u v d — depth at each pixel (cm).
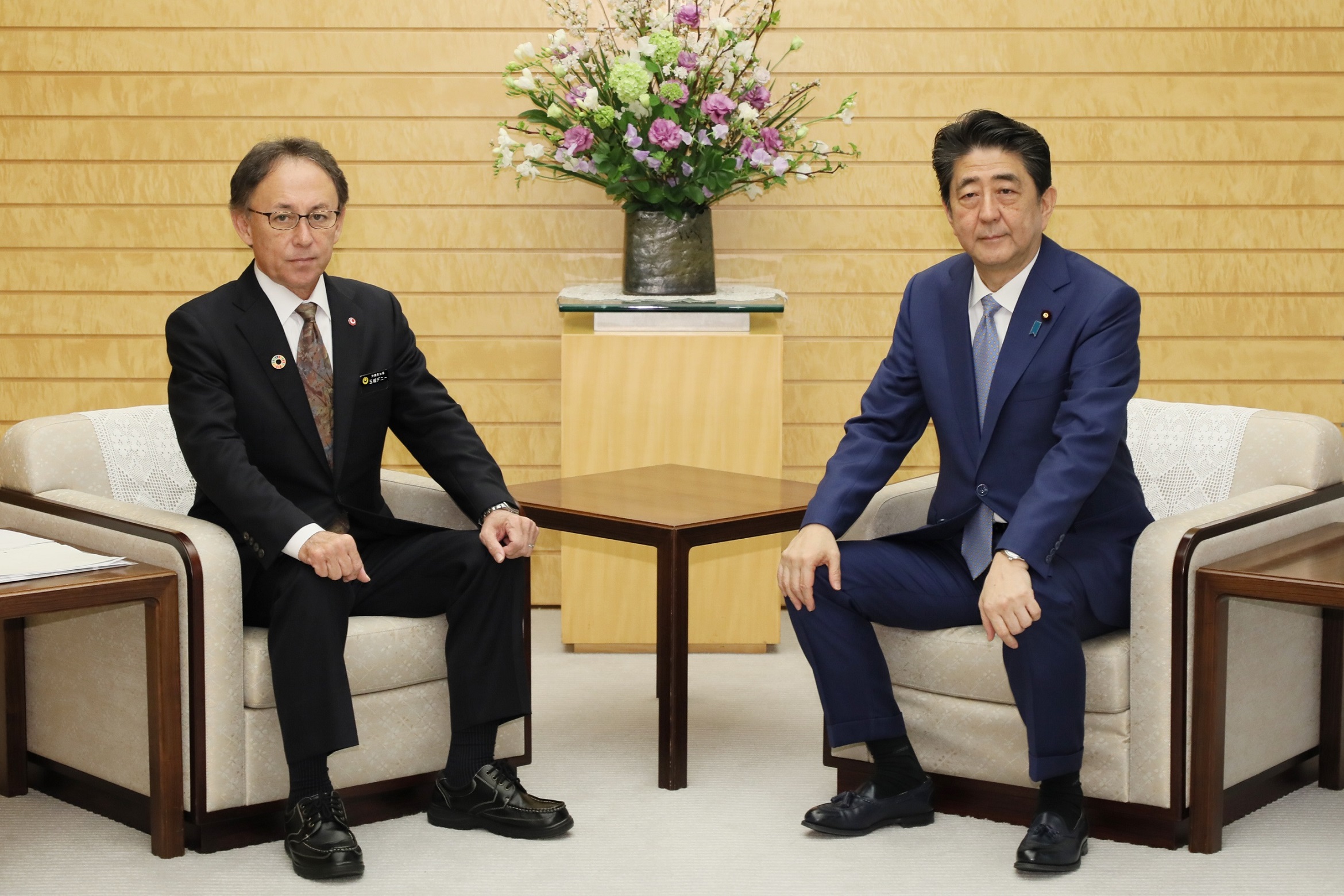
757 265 457
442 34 445
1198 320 459
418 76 447
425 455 308
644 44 394
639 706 367
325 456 288
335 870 254
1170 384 463
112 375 459
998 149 271
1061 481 263
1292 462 307
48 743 298
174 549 261
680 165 393
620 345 398
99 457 308
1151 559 262
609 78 387
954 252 456
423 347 459
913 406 297
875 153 452
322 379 290
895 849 271
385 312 303
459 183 452
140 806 281
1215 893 250
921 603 280
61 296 456
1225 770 278
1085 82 449
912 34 447
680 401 400
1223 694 264
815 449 464
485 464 299
